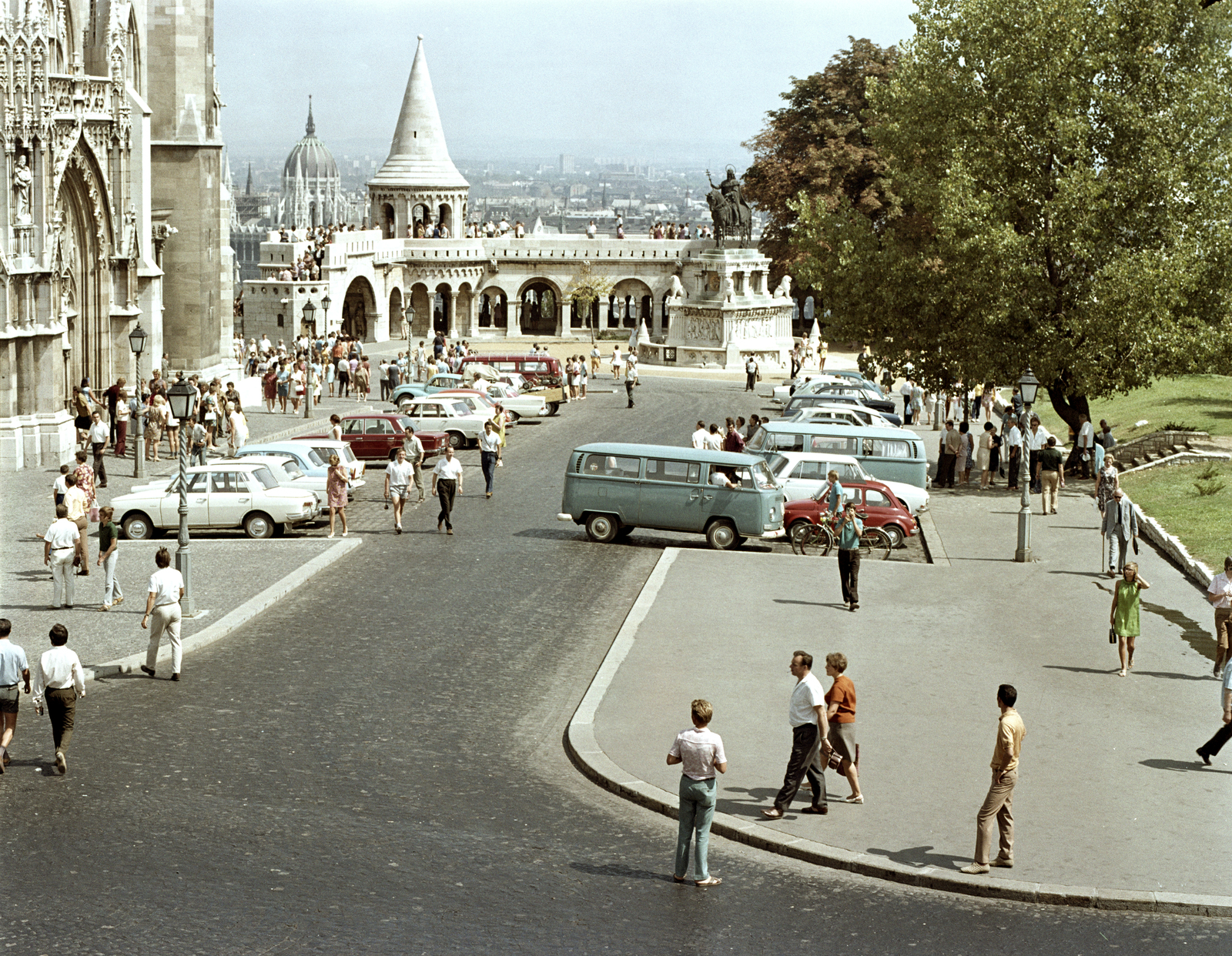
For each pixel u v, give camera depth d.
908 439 48.19
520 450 61.69
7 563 36.84
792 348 105.69
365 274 120.62
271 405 70.94
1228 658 27.91
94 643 29.47
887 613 33.06
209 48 77.81
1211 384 66.19
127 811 19.86
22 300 52.62
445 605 33.56
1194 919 17.62
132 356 66.69
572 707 26.22
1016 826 20.34
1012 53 53.44
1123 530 37.38
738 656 29.05
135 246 66.19
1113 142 52.72
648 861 19.02
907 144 56.47
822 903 17.77
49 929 15.70
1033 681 27.80
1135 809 21.09
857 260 56.22
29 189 52.59
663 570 37.03
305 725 24.58
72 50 60.31
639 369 102.62
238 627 31.33
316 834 19.25
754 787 21.86
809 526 41.22
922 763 23.00
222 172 82.19
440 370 84.81
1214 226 52.03
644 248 126.56
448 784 21.84
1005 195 53.38
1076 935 16.95
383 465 57.38
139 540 41.69
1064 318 52.25
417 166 136.38
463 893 17.36
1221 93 52.06
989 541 42.38
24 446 52.94
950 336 54.25
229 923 16.08
